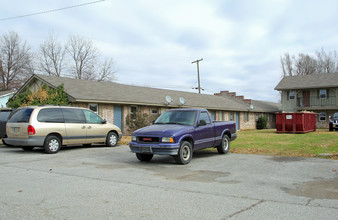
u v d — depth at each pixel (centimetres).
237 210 460
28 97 1805
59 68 4419
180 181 667
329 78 3597
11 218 421
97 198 523
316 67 5259
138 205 484
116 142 1441
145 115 2162
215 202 502
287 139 1725
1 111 1395
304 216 432
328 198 528
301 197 534
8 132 1180
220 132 1111
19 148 1360
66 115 1234
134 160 997
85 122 1303
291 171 782
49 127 1155
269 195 548
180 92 3156
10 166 862
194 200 514
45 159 1009
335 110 3503
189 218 424
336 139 1681
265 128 3872
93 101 1880
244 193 562
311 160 958
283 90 3756
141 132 928
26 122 1124
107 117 2045
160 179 688
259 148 1283
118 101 2031
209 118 1077
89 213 444
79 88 2031
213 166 870
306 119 2414
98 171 788
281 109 3831
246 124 3669
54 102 1727
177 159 892
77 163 927
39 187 603
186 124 978
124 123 2169
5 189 585
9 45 4400
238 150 1240
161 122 1026
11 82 4403
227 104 3378
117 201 507
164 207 475
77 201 505
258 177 711
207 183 647
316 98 3581
